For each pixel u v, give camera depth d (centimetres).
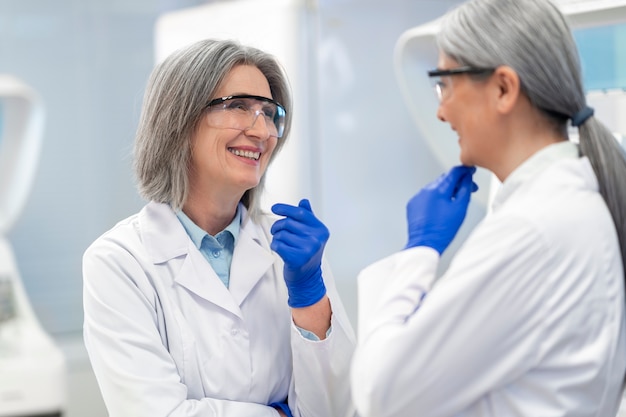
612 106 167
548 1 109
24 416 258
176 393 129
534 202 106
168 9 417
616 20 158
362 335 114
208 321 139
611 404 110
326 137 241
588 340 105
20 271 393
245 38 249
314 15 237
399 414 106
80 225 407
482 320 103
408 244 119
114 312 132
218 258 146
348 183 246
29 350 268
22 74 394
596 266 105
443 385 105
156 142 141
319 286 140
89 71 406
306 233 135
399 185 258
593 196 109
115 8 408
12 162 287
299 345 139
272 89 148
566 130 114
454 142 212
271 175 241
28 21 393
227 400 136
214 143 137
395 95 255
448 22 113
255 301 145
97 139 409
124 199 414
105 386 132
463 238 276
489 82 108
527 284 103
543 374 105
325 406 143
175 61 138
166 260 140
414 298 111
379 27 250
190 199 145
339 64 243
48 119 397
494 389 107
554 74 106
